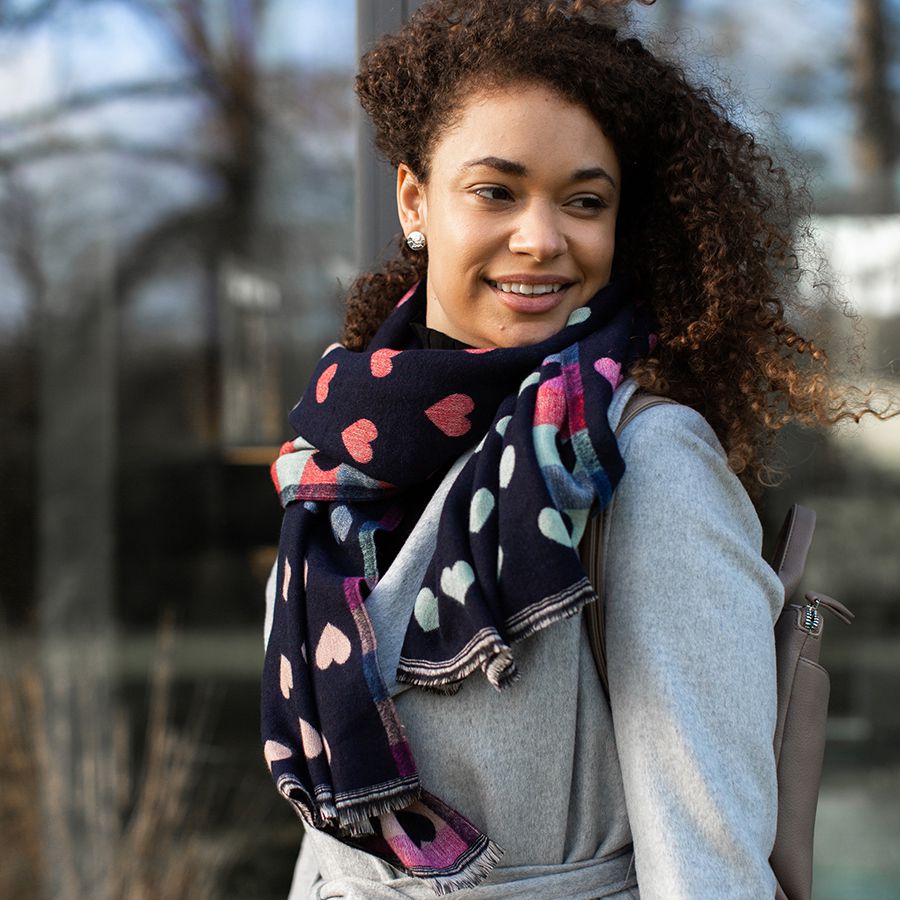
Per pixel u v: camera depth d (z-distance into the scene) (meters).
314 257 4.29
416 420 1.23
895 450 4.59
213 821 3.75
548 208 1.21
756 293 1.31
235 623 4.43
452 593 1.12
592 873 1.19
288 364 4.38
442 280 1.27
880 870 3.88
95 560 4.47
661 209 1.33
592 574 1.14
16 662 4.16
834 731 4.66
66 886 3.48
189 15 4.20
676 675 1.09
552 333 1.25
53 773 3.62
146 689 4.17
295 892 1.45
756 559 1.17
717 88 1.41
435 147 1.26
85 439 4.49
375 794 1.15
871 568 4.65
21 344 4.47
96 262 4.39
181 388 4.46
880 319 3.96
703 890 1.06
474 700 1.16
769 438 1.38
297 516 1.32
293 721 1.25
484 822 1.18
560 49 1.19
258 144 4.25
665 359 1.29
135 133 4.29
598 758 1.18
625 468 1.14
